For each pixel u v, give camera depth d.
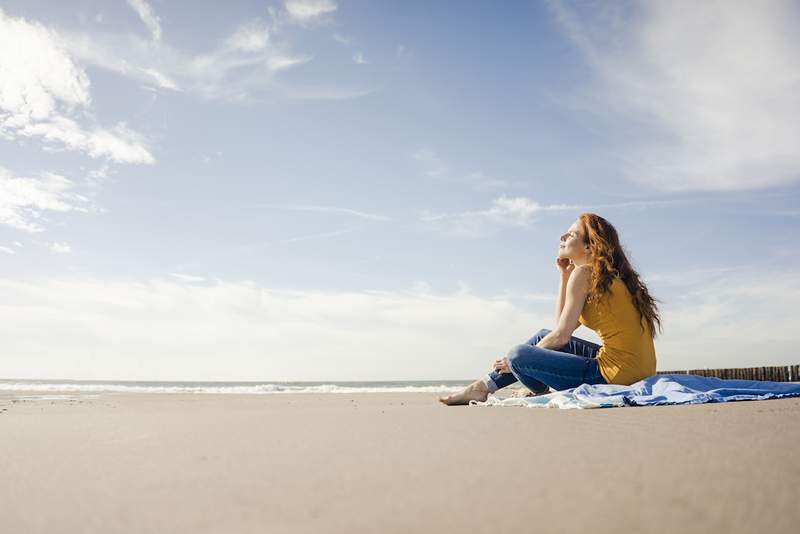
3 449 1.84
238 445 1.85
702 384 3.62
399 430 2.15
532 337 4.09
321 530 0.87
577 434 1.91
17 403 5.36
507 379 3.88
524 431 2.03
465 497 1.05
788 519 0.88
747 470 1.23
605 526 0.85
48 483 1.29
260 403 4.84
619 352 3.60
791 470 1.23
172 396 7.21
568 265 4.13
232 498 1.11
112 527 0.93
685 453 1.46
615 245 3.73
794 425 2.02
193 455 1.66
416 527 0.87
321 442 1.86
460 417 2.68
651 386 3.47
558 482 1.15
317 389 17.23
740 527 0.84
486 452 1.56
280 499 1.08
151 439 2.05
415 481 1.20
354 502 1.04
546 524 0.87
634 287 3.67
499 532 0.84
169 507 1.05
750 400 3.42
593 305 3.69
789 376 8.40
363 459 1.50
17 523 0.96
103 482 1.29
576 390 3.47
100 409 4.17
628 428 2.04
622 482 1.14
